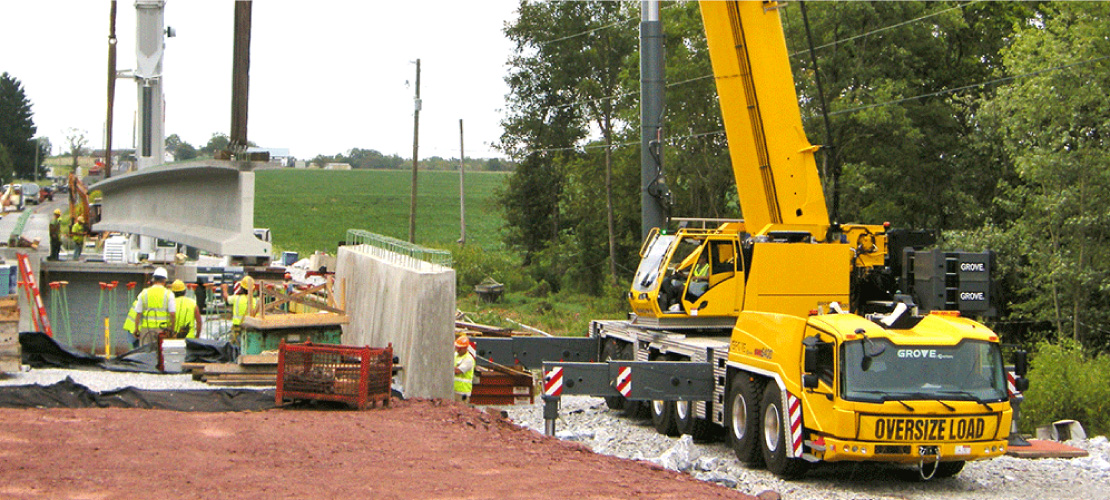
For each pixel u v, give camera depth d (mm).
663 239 17062
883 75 42969
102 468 8875
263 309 15594
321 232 95500
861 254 15977
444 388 14703
